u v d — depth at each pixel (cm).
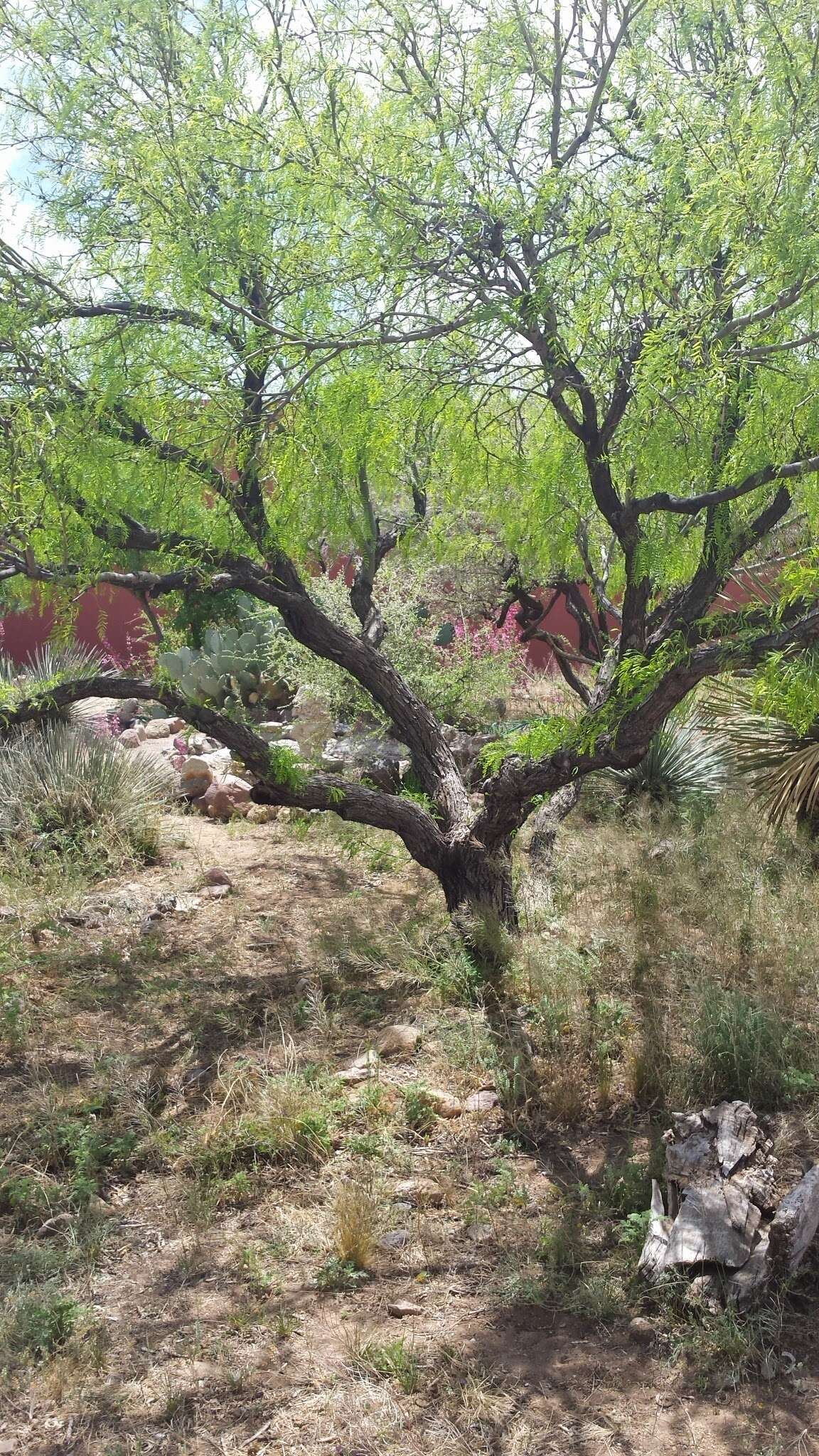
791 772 725
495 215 406
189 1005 545
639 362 387
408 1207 379
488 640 1027
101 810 793
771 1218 349
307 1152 408
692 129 372
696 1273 333
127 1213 384
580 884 672
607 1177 387
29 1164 409
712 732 856
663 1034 467
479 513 611
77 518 508
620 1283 337
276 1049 491
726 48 424
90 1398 298
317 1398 296
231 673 1082
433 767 637
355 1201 365
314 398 439
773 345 376
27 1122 433
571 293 411
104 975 577
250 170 421
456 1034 480
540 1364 307
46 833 777
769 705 456
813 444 400
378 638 661
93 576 521
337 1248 356
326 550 658
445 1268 350
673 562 490
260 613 1132
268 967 597
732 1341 307
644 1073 444
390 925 632
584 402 446
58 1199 387
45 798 787
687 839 725
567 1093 433
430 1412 290
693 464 409
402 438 450
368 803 600
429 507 629
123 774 828
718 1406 291
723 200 349
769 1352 304
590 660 862
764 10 377
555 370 426
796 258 341
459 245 409
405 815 600
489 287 414
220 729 584
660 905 611
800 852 688
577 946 560
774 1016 465
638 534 475
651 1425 285
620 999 513
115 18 468
